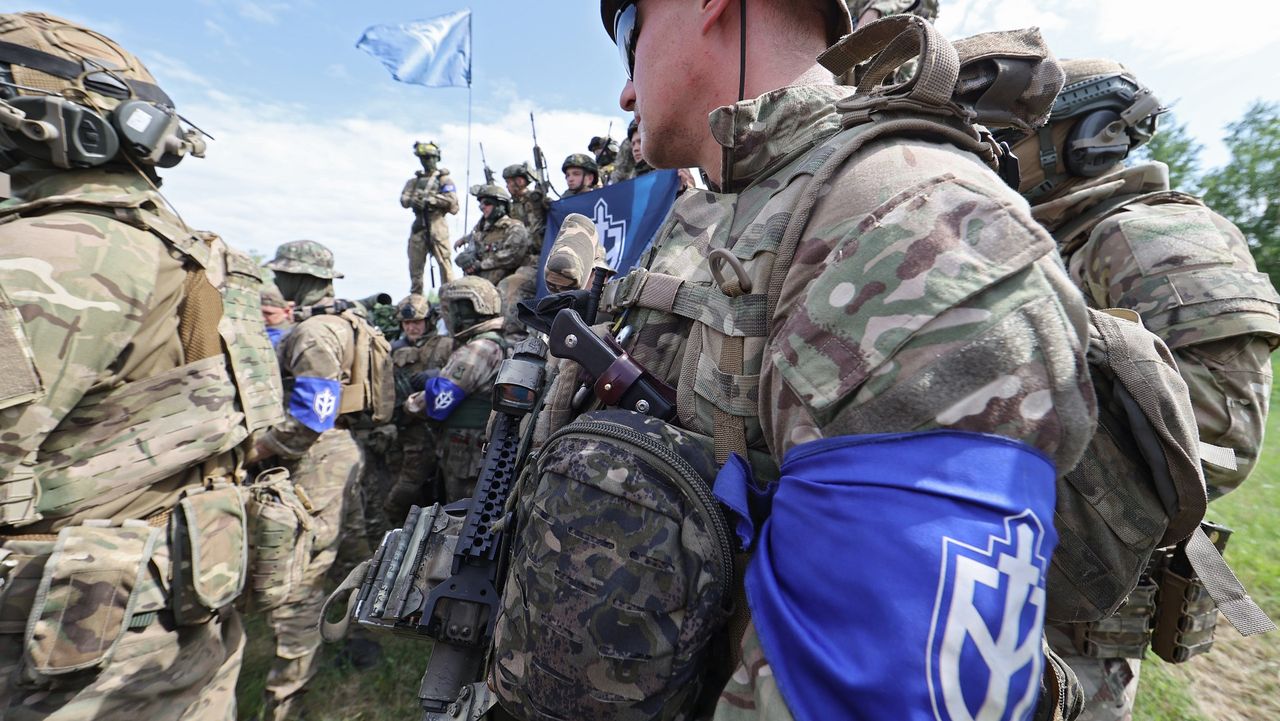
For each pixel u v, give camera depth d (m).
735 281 0.67
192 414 1.55
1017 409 0.45
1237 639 3.26
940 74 0.62
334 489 3.28
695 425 0.70
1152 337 0.97
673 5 0.92
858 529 0.44
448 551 1.08
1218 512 4.77
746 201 0.80
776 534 0.51
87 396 1.39
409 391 4.85
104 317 1.33
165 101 1.70
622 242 4.33
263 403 1.79
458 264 7.04
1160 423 0.90
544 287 4.89
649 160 1.06
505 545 0.98
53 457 1.35
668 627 0.59
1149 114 1.65
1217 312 1.39
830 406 0.50
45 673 1.31
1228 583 1.22
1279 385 9.22
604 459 0.63
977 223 0.50
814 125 0.78
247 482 2.46
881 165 0.59
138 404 1.46
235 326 1.72
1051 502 0.45
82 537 1.37
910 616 0.41
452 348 5.55
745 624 0.62
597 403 0.85
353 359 3.58
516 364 1.15
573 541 0.61
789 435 0.55
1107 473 0.97
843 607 0.43
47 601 1.31
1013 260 0.48
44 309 1.25
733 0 0.88
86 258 1.34
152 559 1.48
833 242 0.57
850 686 0.41
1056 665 0.70
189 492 1.62
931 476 0.44
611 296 0.89
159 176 1.73
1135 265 1.53
